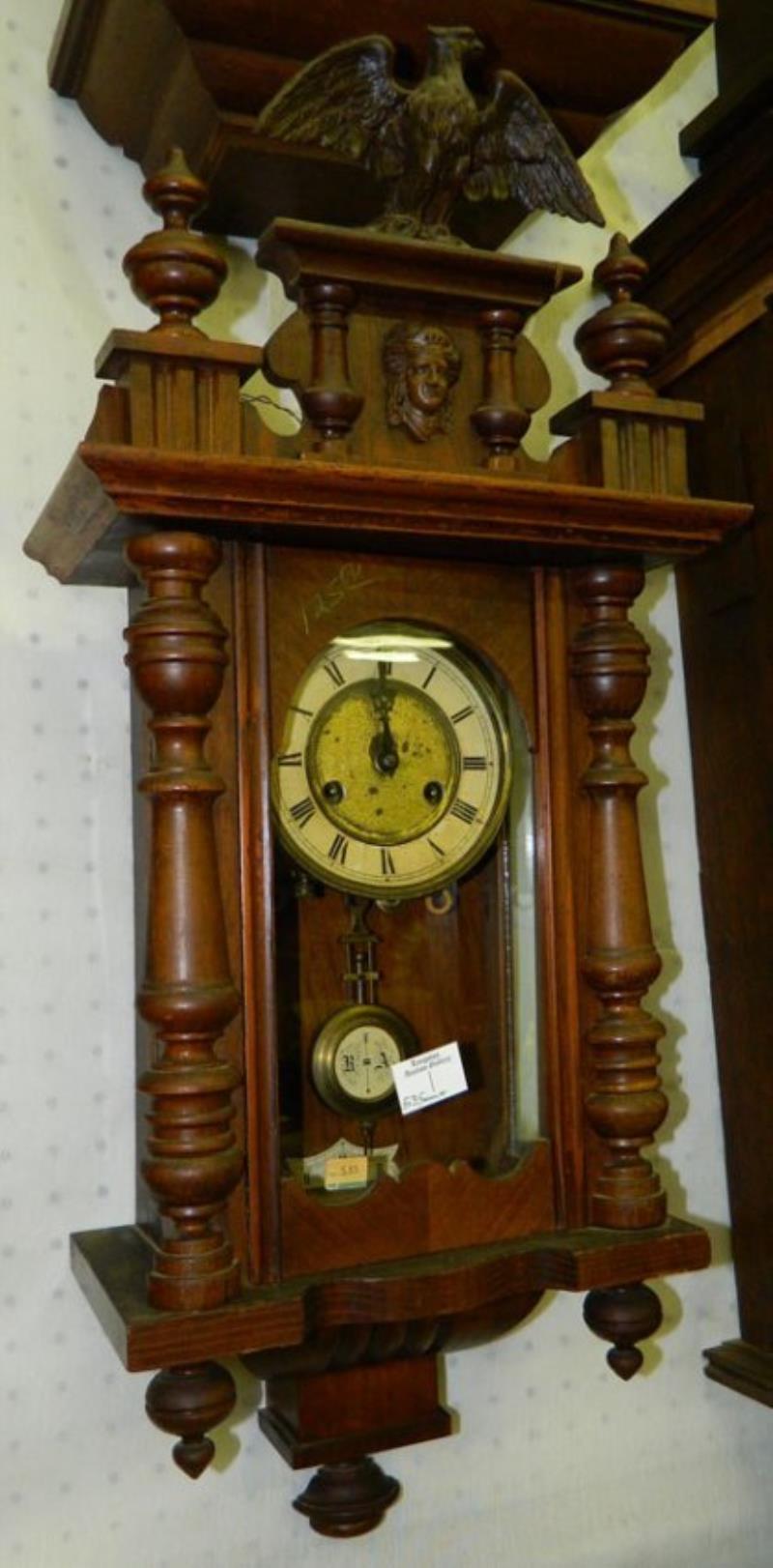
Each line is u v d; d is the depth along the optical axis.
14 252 0.90
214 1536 0.92
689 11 0.86
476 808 0.84
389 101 0.79
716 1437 1.08
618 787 0.83
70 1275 0.88
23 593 0.90
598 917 0.83
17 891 0.89
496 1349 1.02
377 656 0.81
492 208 0.91
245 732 0.76
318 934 0.80
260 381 0.96
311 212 0.94
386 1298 0.75
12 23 0.92
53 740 0.90
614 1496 1.04
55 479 0.91
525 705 0.84
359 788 0.80
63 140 0.93
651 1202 0.82
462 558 0.82
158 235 0.72
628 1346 0.88
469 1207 0.80
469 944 0.84
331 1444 0.86
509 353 0.82
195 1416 0.73
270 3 0.78
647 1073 0.83
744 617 1.02
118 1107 0.90
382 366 0.80
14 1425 0.87
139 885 0.85
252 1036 0.75
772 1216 1.02
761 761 1.00
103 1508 0.89
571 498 0.77
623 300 0.85
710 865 1.08
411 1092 0.82
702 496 1.05
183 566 0.72
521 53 0.85
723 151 1.09
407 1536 0.98
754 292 0.97
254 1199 0.75
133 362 0.70
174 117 0.87
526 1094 0.84
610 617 0.85
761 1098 1.03
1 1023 0.88
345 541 0.77
